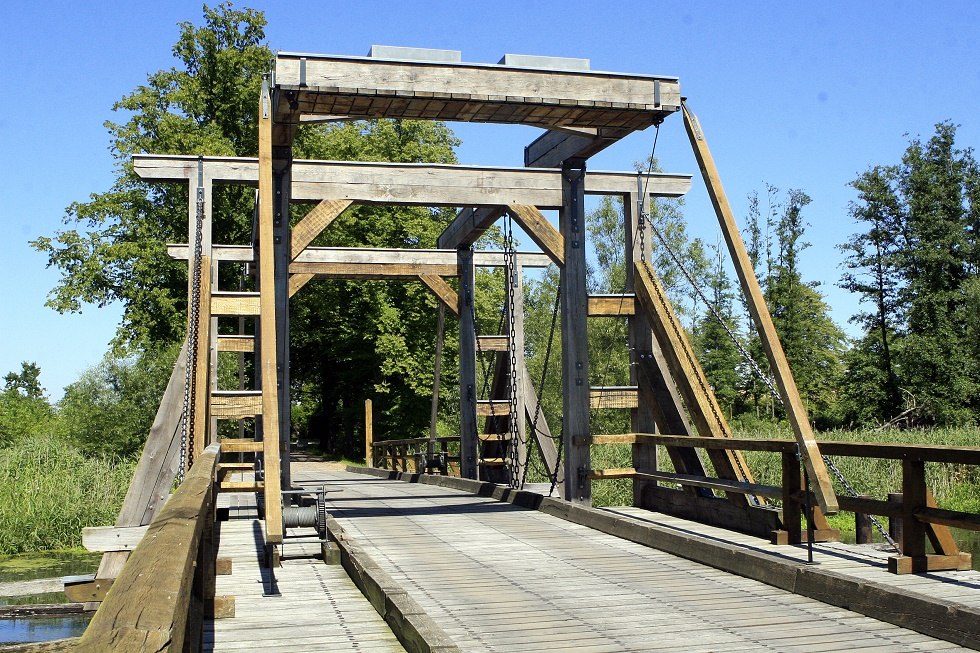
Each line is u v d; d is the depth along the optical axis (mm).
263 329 6137
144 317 22469
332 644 4027
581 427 8648
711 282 33625
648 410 8945
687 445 7766
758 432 25328
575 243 8875
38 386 70750
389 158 28016
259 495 8273
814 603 4898
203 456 5227
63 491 13664
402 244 26766
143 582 1693
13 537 12125
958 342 30438
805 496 6234
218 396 7605
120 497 14234
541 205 9289
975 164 32844
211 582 4547
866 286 32844
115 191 23156
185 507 2934
